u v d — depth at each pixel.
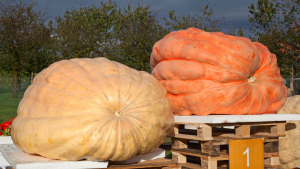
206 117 2.86
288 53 14.15
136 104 2.47
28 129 2.40
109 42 18.88
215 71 2.97
